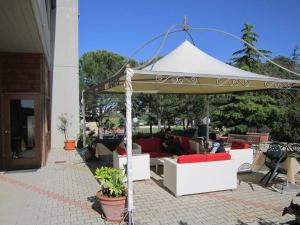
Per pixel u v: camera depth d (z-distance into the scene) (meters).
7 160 8.87
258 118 15.59
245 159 7.95
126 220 4.72
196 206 5.40
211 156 6.12
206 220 4.77
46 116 11.05
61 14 14.28
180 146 8.86
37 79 9.09
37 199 5.86
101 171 4.90
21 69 8.98
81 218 4.85
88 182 7.17
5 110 8.89
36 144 9.14
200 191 6.06
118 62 23.14
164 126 19.86
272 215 4.98
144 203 5.56
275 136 15.65
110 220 4.70
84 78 21.03
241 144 8.23
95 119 21.33
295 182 7.03
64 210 5.23
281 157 6.56
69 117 14.36
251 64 17.03
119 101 20.53
